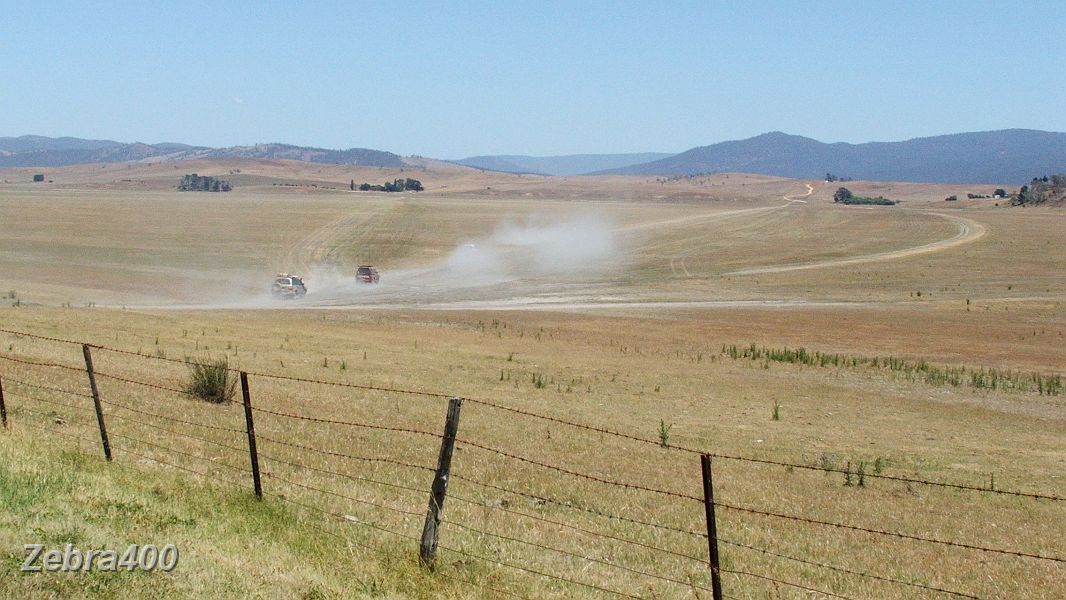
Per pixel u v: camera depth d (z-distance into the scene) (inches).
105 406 853.2
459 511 595.2
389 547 456.8
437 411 1136.2
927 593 531.5
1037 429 1502.2
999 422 1552.7
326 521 500.1
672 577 499.2
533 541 536.4
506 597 411.5
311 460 721.0
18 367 1015.6
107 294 3186.5
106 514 422.3
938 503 864.3
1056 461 1188.5
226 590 357.1
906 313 3270.2
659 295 3671.3
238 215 6619.1
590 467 871.7
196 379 1002.7
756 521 707.4
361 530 487.2
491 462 832.3
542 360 1915.6
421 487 666.8
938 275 4350.4
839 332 2832.2
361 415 1031.0
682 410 1407.5
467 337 2336.4
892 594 521.3
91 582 340.2
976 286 4001.0
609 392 1536.7
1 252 4411.9
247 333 1926.7
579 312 3142.2
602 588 451.2
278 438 812.6
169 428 782.5
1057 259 4872.0
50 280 3481.8
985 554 661.9
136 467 561.6
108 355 1285.7
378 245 5251.0
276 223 6127.0
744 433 1228.5
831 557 605.9
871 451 1163.9
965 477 1023.0
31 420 707.4
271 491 564.4
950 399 1787.6
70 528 390.3
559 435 1059.9
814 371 2070.6
